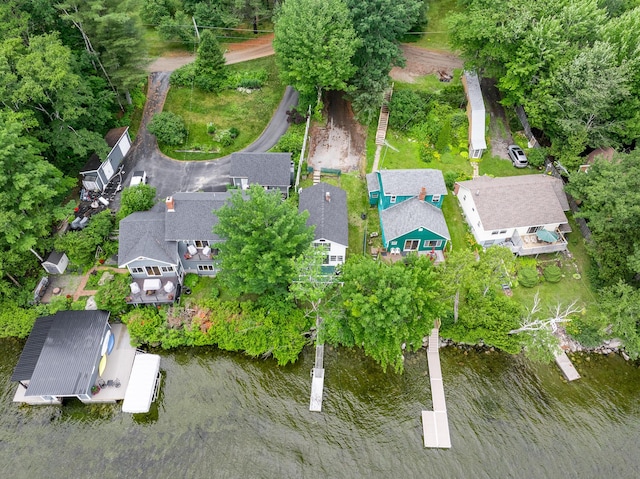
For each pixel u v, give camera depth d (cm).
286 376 4409
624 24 5075
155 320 4462
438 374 4388
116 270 4853
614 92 4891
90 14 5069
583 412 4212
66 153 5531
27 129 4894
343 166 5688
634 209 4016
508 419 4159
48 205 4725
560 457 3934
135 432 4038
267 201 4081
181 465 3862
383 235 4953
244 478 3803
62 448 3950
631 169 4259
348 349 4550
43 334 4328
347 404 4231
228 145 5909
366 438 4034
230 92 6347
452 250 5031
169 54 6788
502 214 4906
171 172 5666
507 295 4741
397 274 3775
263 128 6091
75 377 4078
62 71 4609
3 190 4309
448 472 3856
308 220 4691
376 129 6044
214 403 4234
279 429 4084
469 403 4250
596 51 4806
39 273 4800
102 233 4850
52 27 5481
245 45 6944
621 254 4419
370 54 5638
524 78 5462
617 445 4009
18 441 3984
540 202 4969
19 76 4753
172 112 6153
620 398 4303
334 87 5659
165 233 4550
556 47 5125
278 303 4419
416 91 6234
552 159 5772
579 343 4588
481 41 5703
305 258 4025
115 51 5438
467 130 5984
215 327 4441
